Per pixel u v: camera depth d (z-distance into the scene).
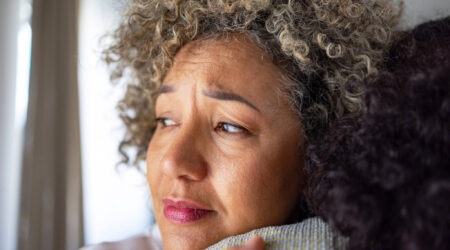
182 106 0.63
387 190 0.38
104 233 2.14
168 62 0.66
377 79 0.49
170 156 0.57
